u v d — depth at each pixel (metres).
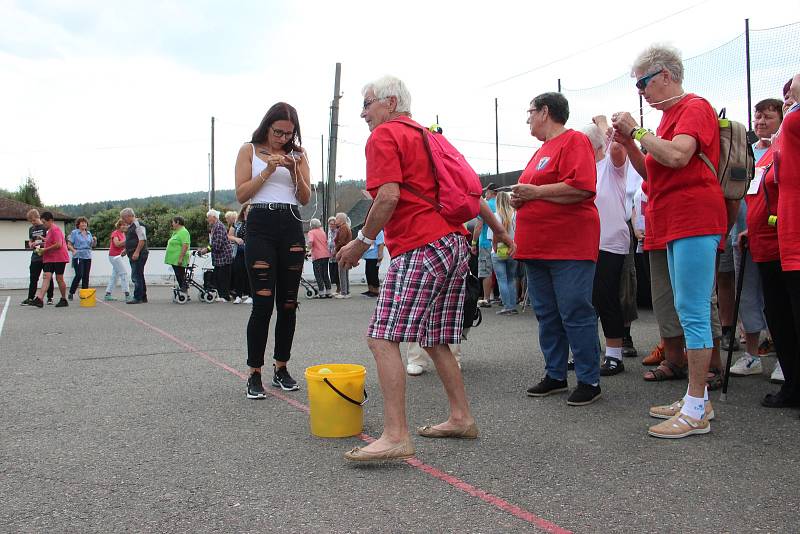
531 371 4.92
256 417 3.70
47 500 2.51
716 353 4.29
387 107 3.02
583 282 3.87
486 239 9.77
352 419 3.31
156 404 4.01
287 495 2.54
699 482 2.62
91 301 11.51
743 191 3.42
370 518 2.31
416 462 2.91
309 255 13.62
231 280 12.29
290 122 4.16
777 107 4.69
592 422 3.52
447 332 3.12
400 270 2.88
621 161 4.66
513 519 2.29
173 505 2.45
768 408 3.74
